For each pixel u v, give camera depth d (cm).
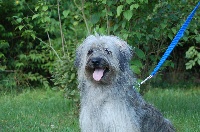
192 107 415
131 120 223
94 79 219
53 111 398
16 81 534
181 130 324
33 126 335
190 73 613
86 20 358
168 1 372
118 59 229
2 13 533
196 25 382
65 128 325
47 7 374
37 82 555
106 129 222
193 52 470
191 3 386
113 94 224
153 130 238
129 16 321
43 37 543
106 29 345
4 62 540
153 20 356
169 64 397
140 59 381
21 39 545
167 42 446
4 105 422
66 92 360
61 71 356
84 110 229
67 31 495
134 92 236
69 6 381
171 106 414
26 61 543
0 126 334
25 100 458
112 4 342
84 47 235
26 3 490
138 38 341
